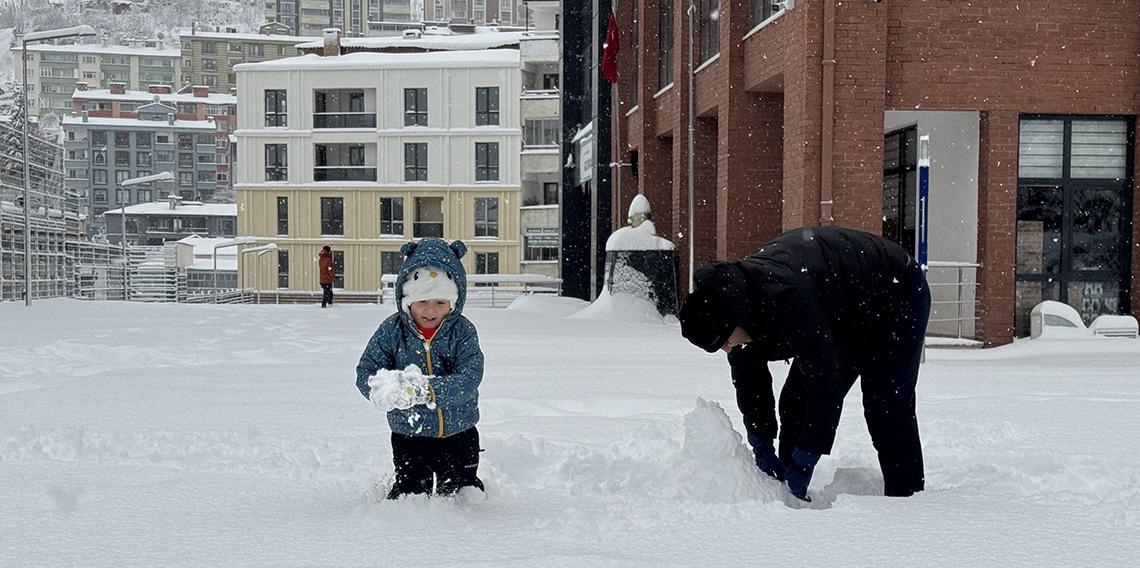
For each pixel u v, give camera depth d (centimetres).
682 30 2331
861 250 439
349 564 323
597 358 1209
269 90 6281
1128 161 1606
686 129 2336
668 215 2717
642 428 556
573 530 360
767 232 1986
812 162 1549
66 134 13225
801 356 412
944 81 1557
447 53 6322
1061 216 1608
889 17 1549
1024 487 447
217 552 339
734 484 417
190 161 13688
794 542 345
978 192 1591
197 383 929
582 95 3288
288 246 6266
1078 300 1616
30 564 328
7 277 3375
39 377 1047
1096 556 328
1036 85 1564
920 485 451
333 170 6275
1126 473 461
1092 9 1566
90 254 4538
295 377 991
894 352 443
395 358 421
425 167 6203
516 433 609
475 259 6169
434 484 429
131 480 470
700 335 410
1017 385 905
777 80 1834
